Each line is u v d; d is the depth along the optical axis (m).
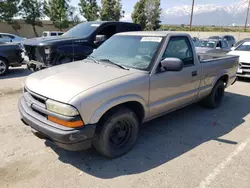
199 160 3.23
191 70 4.14
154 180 2.79
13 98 5.76
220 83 5.27
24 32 33.09
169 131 4.15
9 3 29.06
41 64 6.37
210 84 4.85
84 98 2.66
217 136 3.99
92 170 2.96
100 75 3.18
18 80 7.80
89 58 4.12
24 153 3.29
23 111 3.10
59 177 2.81
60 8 32.25
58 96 2.71
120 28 7.91
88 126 2.72
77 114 2.63
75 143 2.69
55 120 2.72
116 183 2.73
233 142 3.78
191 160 3.23
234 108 5.48
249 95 6.71
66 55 6.37
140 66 3.46
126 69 3.43
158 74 3.48
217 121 4.66
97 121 2.79
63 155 3.28
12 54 8.60
